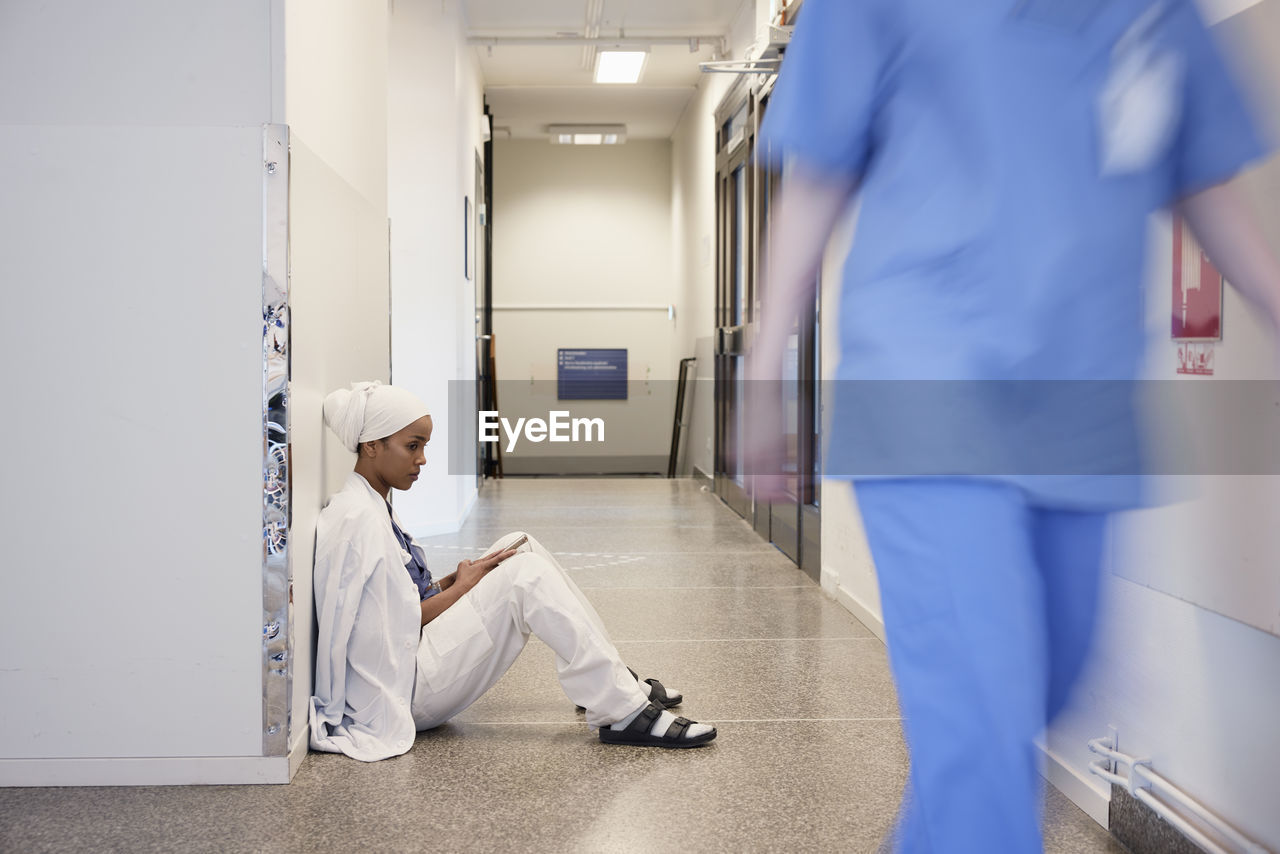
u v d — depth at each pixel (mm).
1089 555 1302
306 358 2605
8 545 2416
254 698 2455
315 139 2744
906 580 1195
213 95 2449
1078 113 1120
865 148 1220
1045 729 1263
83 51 2434
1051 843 2127
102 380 2410
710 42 8586
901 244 1185
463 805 2344
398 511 6781
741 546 6328
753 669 3578
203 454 2422
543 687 3330
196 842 2145
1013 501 1158
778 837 2178
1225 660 1797
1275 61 1381
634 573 5445
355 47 3330
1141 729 2078
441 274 6883
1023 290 1131
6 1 2420
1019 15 1112
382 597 2684
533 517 7672
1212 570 1813
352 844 2137
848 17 1184
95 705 2439
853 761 2646
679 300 11672
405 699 2713
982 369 1138
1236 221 1271
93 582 2426
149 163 2404
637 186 12742
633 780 2508
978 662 1147
